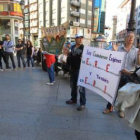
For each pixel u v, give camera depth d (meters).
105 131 3.15
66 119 3.54
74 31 49.66
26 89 5.53
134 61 3.47
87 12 56.56
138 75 2.38
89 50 3.78
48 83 6.20
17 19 43.34
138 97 2.26
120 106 2.39
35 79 7.02
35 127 3.19
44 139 2.84
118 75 3.04
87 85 3.82
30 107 4.07
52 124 3.32
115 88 3.08
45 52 6.12
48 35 6.18
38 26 58.56
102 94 3.43
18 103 4.30
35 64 12.04
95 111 3.98
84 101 4.07
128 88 2.29
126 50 3.55
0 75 7.64
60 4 51.00
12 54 9.13
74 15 51.16
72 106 4.23
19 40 9.71
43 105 4.23
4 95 4.87
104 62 3.37
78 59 4.05
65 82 6.65
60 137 2.91
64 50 5.79
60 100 4.61
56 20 51.72
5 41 9.11
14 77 7.30
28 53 10.16
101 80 3.45
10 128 3.12
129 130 3.22
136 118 2.29
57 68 7.95
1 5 41.50
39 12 57.38
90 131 3.13
